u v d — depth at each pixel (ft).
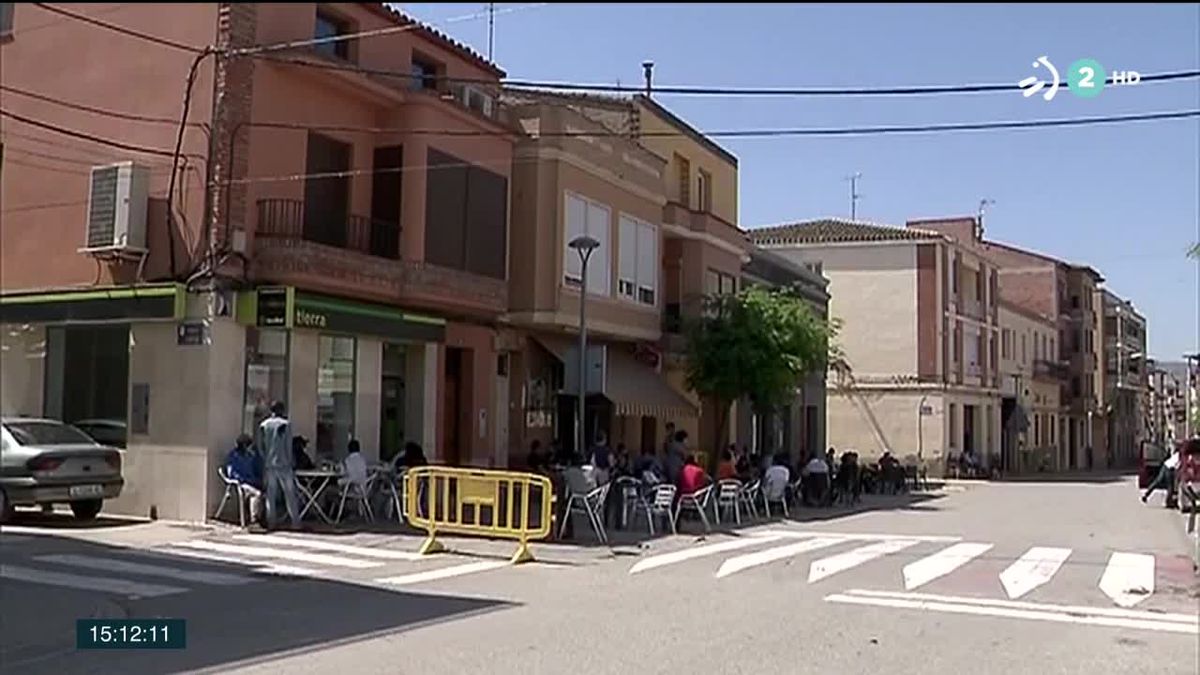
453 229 74.64
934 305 176.04
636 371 97.86
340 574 47.01
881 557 57.11
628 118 102.58
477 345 81.10
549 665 29.99
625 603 41.19
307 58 61.93
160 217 61.98
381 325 69.36
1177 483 97.30
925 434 175.32
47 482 58.03
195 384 60.85
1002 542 66.28
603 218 90.43
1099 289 278.46
